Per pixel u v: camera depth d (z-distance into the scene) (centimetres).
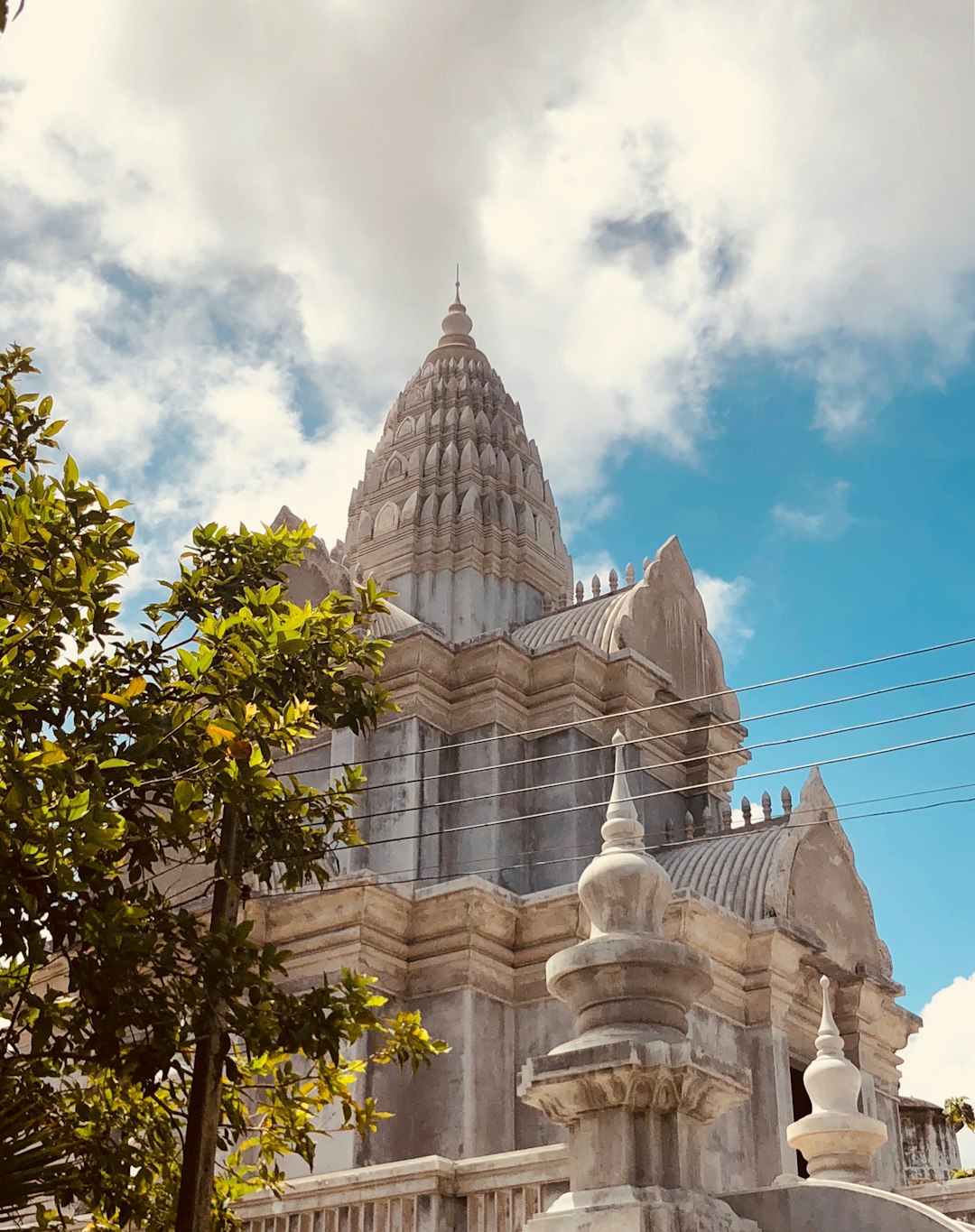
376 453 4462
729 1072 1279
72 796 1067
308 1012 1239
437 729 3353
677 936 2598
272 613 1305
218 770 1230
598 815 3256
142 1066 1141
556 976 1347
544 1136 2641
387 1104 2641
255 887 2803
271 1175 1421
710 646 3781
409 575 4041
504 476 4241
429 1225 1384
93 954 1149
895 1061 3019
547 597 4134
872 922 3116
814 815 3017
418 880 3158
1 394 1435
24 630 1255
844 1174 1500
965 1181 1409
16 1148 1218
